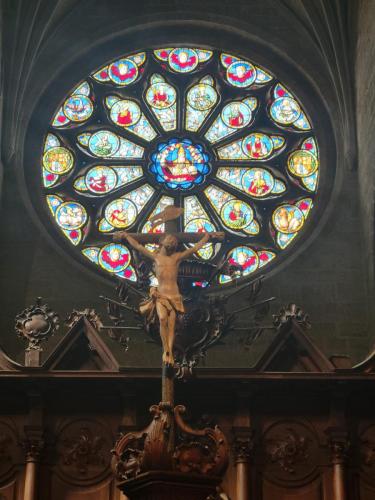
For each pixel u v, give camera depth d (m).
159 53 30.50
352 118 28.58
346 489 21.77
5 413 22.44
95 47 30.08
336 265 27.17
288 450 22.22
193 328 22.00
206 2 30.38
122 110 29.86
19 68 28.48
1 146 27.88
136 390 22.36
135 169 29.17
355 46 28.47
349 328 26.38
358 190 28.05
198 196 28.77
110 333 22.95
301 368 22.84
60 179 28.81
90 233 28.17
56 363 22.34
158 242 19.78
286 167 29.16
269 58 30.25
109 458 22.14
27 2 28.72
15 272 26.83
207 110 30.02
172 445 17.12
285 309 23.45
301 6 29.52
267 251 28.02
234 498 21.75
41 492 21.78
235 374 22.20
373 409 22.61
